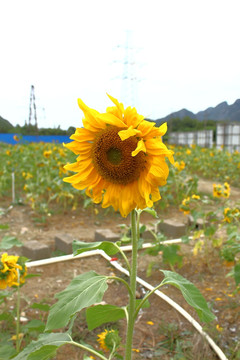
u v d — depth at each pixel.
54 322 0.53
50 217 2.22
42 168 2.98
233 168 4.08
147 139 0.53
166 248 1.34
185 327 1.06
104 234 1.76
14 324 1.04
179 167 2.54
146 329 1.06
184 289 0.57
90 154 0.57
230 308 1.14
